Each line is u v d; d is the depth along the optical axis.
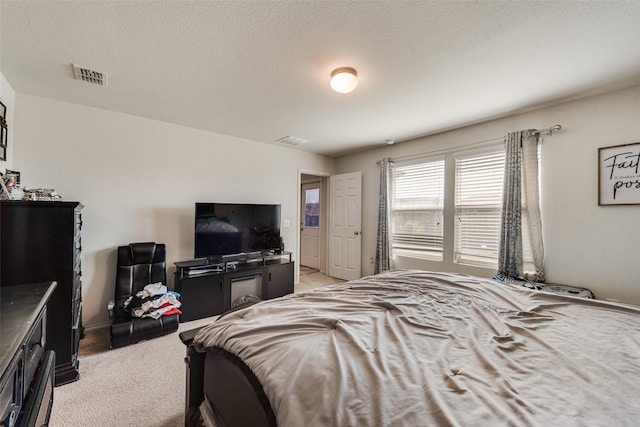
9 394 0.78
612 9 1.41
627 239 2.29
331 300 1.44
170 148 3.24
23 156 2.42
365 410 0.64
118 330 2.28
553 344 1.00
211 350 1.14
